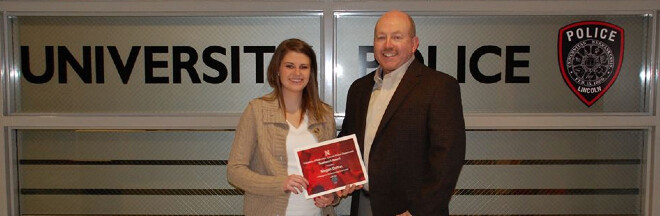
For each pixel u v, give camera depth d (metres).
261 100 2.18
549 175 3.01
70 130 3.00
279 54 2.15
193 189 3.02
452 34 2.92
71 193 3.04
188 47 2.93
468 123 2.92
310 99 2.22
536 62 2.92
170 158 3.01
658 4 2.82
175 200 3.03
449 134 2.00
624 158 3.00
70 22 2.93
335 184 2.13
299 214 2.17
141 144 3.01
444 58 2.92
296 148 2.12
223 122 2.92
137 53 2.93
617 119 2.91
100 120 2.94
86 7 2.87
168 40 2.93
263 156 2.13
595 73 2.93
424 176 2.09
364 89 2.37
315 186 2.12
